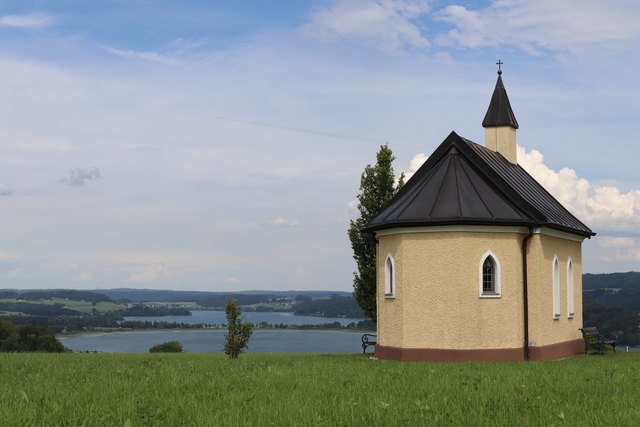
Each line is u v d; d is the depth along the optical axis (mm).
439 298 24672
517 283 25344
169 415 9070
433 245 24922
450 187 26203
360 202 33156
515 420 8820
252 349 142625
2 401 10117
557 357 27203
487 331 24594
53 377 14641
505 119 33719
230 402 10203
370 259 32844
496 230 25031
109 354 36906
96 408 9609
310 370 16641
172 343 91312
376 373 15758
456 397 10883
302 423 8352
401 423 8477
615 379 14039
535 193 30797
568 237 29562
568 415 9148
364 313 32938
